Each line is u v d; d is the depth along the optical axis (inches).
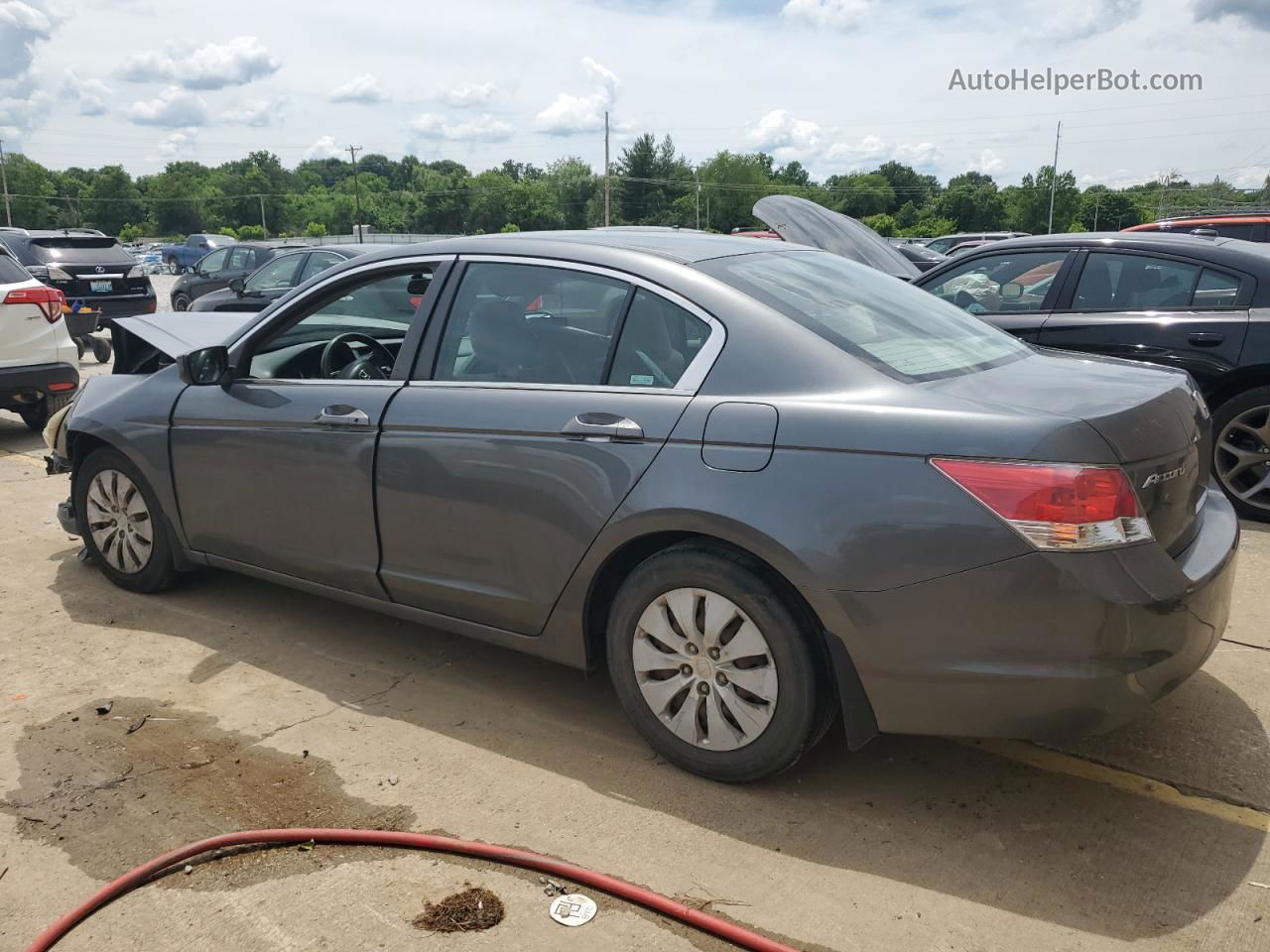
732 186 4616.1
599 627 127.3
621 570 124.3
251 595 179.8
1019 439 97.0
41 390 315.3
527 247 133.2
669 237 139.3
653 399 116.2
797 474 105.3
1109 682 96.7
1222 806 114.2
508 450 124.6
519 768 122.3
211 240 1478.8
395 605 142.9
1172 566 100.1
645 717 121.4
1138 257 234.7
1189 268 227.8
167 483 165.5
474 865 103.5
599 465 117.4
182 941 92.6
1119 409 102.0
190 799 115.1
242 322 193.0
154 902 97.8
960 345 125.2
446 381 134.6
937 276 263.3
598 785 118.3
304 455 145.1
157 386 168.1
